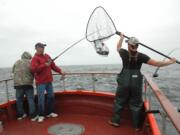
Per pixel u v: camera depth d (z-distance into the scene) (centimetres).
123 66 391
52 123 464
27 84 479
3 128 447
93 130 412
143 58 365
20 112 498
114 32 385
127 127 419
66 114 522
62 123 459
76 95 521
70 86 1290
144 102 387
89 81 1777
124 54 380
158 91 228
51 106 504
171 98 1238
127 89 386
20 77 477
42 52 462
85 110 509
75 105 519
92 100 503
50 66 486
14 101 509
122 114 450
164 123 188
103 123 447
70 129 421
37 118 491
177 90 1584
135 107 389
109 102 482
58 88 910
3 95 1433
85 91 512
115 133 393
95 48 399
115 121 421
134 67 379
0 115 475
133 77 378
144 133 376
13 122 484
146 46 361
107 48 391
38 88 476
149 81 303
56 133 406
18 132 424
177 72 3072
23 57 490
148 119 314
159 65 358
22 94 488
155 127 245
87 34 402
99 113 492
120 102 406
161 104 176
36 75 472
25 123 475
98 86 1494
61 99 533
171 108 157
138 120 391
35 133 414
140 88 384
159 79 2403
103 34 389
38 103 487
